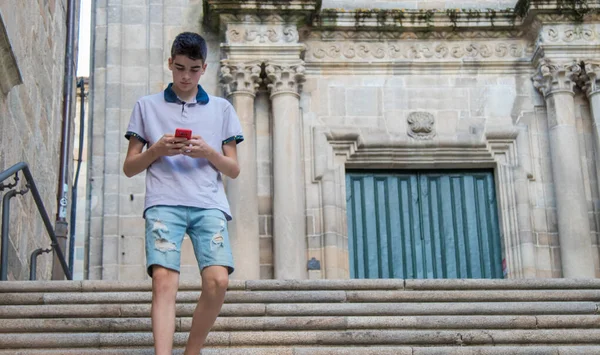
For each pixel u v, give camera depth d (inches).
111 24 737.0
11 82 452.1
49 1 594.6
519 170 719.7
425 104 733.3
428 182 733.9
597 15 724.7
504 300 377.4
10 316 343.3
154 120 281.9
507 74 743.7
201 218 270.5
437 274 715.4
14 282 376.5
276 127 704.4
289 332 327.0
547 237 709.9
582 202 699.4
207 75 729.6
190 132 268.7
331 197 706.2
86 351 303.6
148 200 271.4
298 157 703.1
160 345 256.2
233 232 683.4
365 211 723.4
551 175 721.6
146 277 688.4
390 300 371.9
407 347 319.0
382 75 737.6
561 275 700.7
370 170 732.0
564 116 715.4
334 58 735.1
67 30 669.9
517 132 727.1
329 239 695.7
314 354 311.1
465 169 736.3
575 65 721.6
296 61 712.4
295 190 693.3
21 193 433.1
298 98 717.3
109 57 730.2
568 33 725.3
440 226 724.7
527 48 745.0
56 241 497.4
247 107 706.8
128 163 275.3
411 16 732.7
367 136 721.6
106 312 346.3
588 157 724.7
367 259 714.2
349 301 369.4
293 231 684.7
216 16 716.7
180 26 742.5
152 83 727.7
